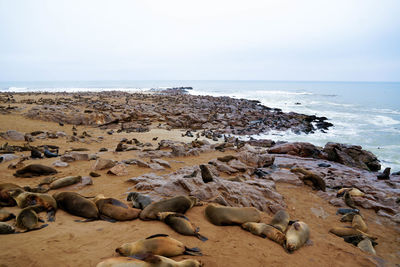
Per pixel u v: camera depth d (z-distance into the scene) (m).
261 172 10.05
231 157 11.78
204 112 31.89
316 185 8.94
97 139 17.48
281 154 15.60
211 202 5.87
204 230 4.55
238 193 6.73
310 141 21.55
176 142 17.66
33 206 4.77
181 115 28.69
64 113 23.59
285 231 5.10
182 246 3.71
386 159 16.66
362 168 14.14
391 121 30.55
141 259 2.93
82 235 3.99
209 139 21.09
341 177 10.41
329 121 30.89
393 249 5.32
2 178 7.68
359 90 107.00
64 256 3.37
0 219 4.31
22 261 3.17
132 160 10.70
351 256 4.57
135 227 4.38
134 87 107.81
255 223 4.84
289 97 67.25
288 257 4.16
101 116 24.09
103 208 4.86
